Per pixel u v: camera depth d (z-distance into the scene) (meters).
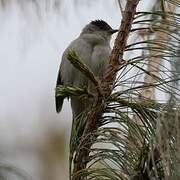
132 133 4.59
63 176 8.77
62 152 8.95
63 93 5.49
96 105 5.31
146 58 5.02
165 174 3.78
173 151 3.87
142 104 4.84
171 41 4.96
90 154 5.30
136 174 4.37
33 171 8.52
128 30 5.52
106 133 4.90
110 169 4.51
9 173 5.05
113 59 5.47
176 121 3.95
